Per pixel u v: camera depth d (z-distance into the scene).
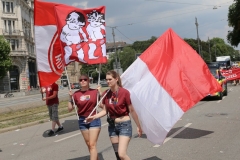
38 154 8.14
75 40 7.43
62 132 11.47
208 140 8.18
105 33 7.60
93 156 5.91
